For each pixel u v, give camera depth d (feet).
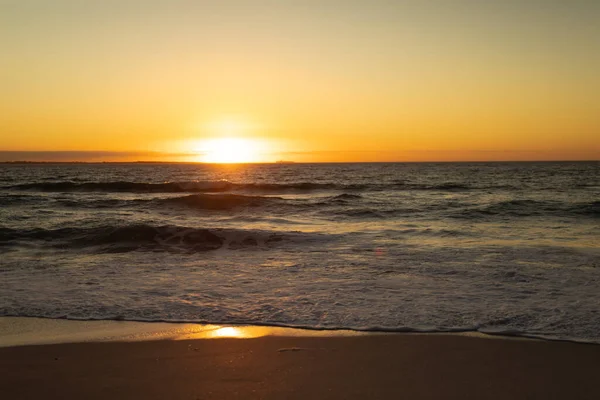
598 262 33.63
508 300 24.67
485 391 15.10
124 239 43.80
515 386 15.43
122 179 188.85
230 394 14.92
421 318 22.04
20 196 88.63
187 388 15.34
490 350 18.38
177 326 21.31
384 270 31.94
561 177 194.90
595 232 48.88
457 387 15.37
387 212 67.31
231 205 73.82
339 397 14.70
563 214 63.62
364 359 17.61
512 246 40.22
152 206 73.82
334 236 45.62
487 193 107.34
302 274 31.14
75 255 38.83
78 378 16.07
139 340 19.61
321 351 18.40
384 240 44.19
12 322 21.86
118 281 29.48
